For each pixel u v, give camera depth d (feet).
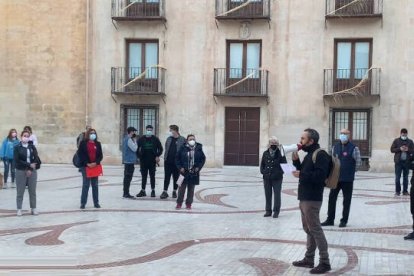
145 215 41.34
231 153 91.40
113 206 45.96
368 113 87.04
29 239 32.04
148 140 51.72
